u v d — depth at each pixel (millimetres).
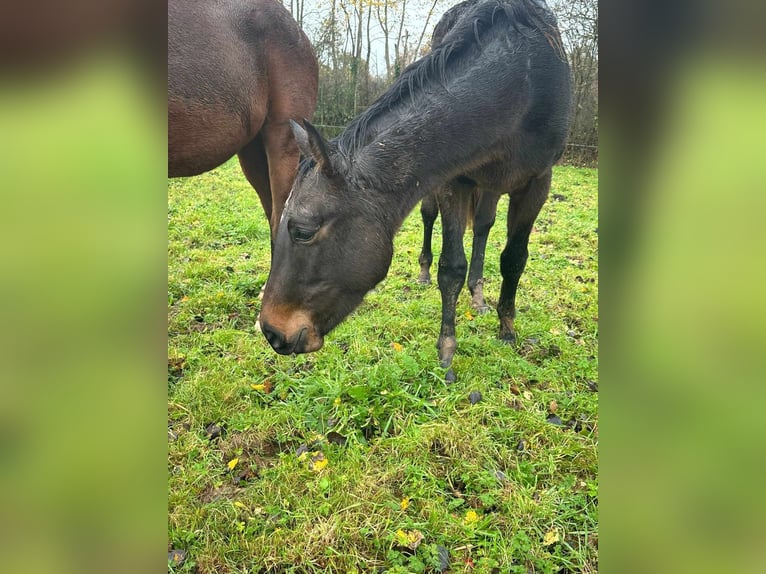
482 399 2785
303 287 2355
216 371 3047
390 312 3850
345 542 1966
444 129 2480
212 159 3412
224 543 1972
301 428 2570
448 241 3041
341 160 2340
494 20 2709
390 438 2455
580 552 1906
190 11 3104
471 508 2143
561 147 2984
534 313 3936
